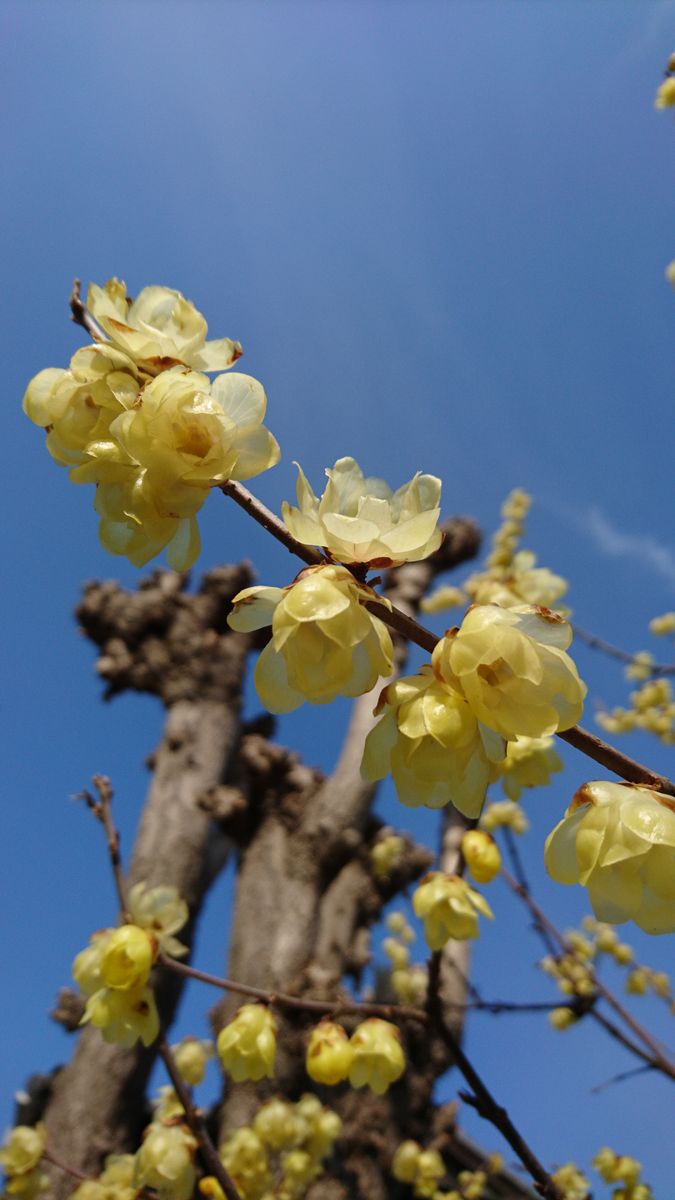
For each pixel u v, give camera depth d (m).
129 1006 0.25
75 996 0.72
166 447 0.15
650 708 0.51
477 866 0.28
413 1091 0.65
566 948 0.41
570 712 0.14
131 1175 0.32
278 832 0.86
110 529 0.16
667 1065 0.37
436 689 0.14
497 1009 0.38
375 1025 0.27
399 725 0.14
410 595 0.92
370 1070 0.27
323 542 0.14
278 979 0.71
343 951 0.76
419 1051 0.65
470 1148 0.67
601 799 0.14
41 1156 0.33
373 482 0.15
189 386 0.15
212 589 1.08
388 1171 0.62
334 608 0.13
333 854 0.82
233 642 1.03
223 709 0.96
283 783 0.92
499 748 0.15
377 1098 0.65
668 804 0.14
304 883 0.80
